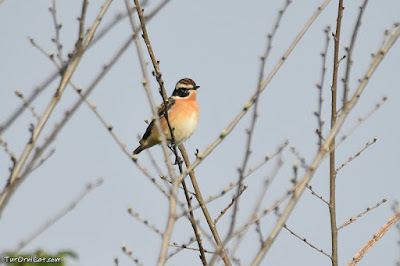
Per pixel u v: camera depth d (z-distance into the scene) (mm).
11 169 8281
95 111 10117
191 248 13727
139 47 9516
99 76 8914
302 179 9234
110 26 9250
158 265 8531
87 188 8617
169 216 8992
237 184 8945
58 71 8828
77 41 9086
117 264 9492
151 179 9930
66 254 8125
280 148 9859
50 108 8633
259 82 9352
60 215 8367
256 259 8672
